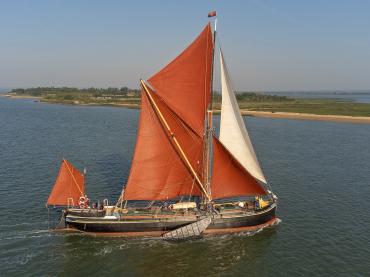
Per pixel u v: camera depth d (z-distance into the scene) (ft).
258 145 292.20
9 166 199.31
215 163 124.98
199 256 108.58
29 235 118.01
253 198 156.35
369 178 191.31
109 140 301.02
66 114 557.33
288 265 104.22
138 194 124.98
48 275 97.40
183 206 124.77
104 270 100.58
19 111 591.37
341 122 489.67
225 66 118.32
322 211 143.64
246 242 117.08
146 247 113.09
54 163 209.56
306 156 247.09
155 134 122.21
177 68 118.32
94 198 153.38
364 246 114.73
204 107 123.13
